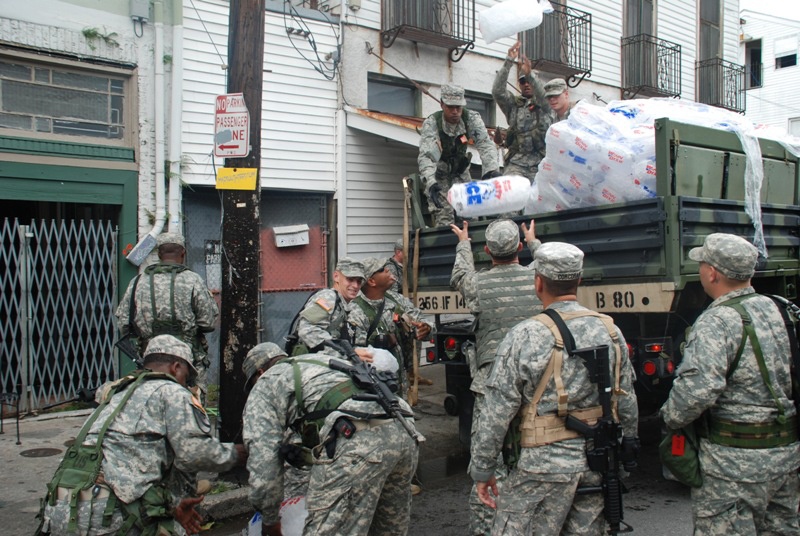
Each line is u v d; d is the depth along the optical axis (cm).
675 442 312
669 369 482
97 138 741
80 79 732
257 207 518
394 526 336
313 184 915
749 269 307
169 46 777
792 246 573
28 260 701
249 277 514
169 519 290
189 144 807
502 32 626
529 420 288
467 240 475
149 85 766
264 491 312
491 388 294
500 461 378
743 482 294
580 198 511
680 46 1453
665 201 438
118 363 754
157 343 323
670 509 490
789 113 2392
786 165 607
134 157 759
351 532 302
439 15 1042
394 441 310
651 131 478
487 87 1142
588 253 488
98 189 734
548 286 307
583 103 508
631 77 1406
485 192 488
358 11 959
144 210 764
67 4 712
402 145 998
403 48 1021
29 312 703
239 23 509
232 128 511
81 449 283
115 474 277
